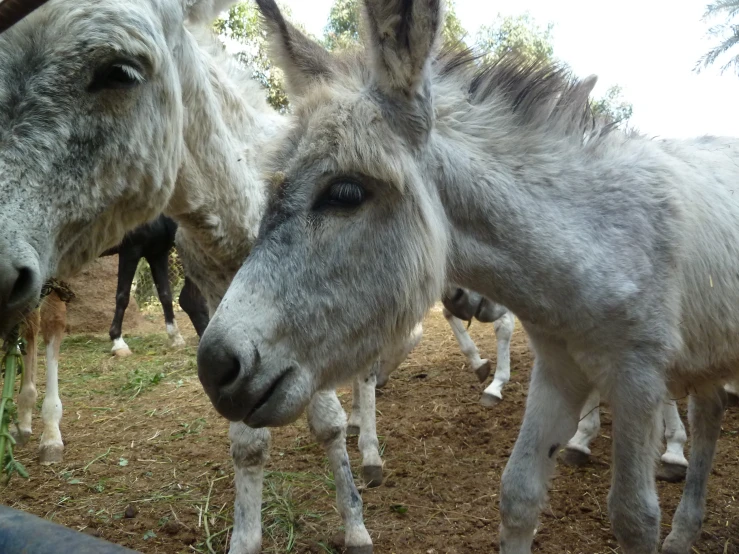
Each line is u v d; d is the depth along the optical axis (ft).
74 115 2.47
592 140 2.73
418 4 2.09
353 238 2.23
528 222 2.49
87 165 2.54
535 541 3.73
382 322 2.34
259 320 2.12
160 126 2.82
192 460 5.23
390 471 4.87
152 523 4.11
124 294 9.80
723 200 3.05
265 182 2.34
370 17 2.20
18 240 2.33
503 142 2.56
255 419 2.18
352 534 3.67
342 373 2.35
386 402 6.56
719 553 3.63
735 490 4.29
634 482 2.56
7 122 2.37
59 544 0.98
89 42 2.44
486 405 6.26
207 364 2.10
